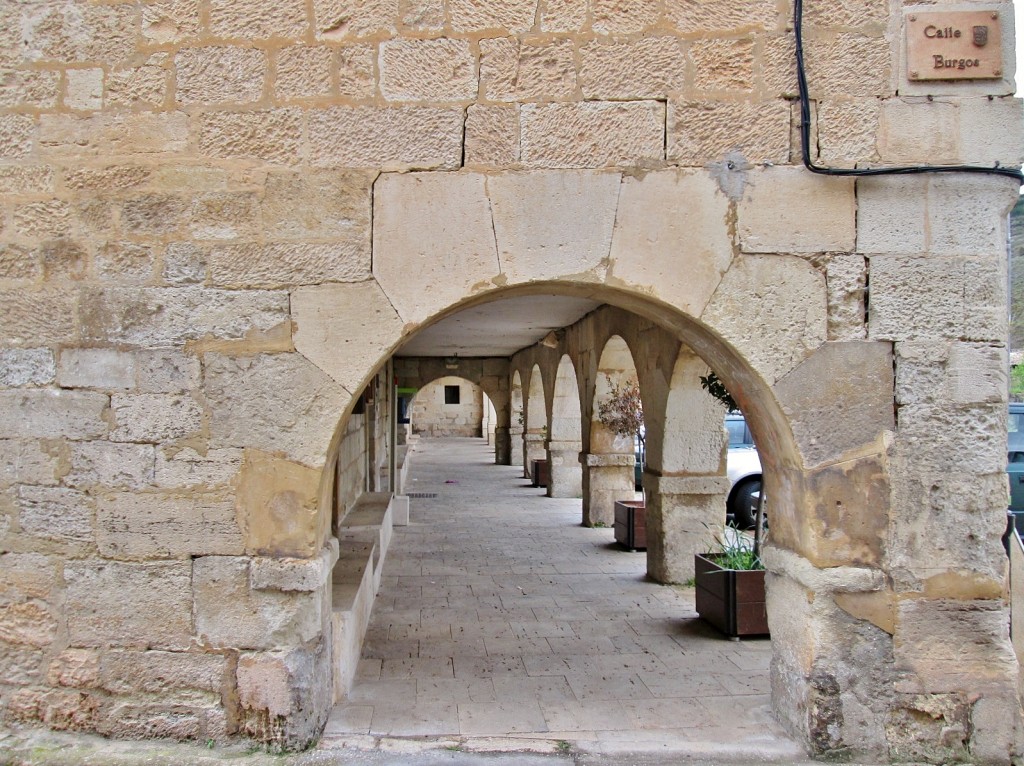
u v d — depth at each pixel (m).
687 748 3.30
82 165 3.33
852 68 3.38
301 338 3.29
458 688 4.04
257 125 3.32
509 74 3.35
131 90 3.33
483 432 29.72
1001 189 3.38
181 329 3.29
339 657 3.79
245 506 3.27
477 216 3.33
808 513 3.33
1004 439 3.37
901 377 3.35
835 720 3.26
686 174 3.35
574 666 4.43
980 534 3.34
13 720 3.28
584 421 10.26
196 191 3.31
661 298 3.34
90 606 3.27
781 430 3.42
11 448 3.30
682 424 6.53
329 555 3.41
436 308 3.33
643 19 3.36
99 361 3.29
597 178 3.34
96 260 3.31
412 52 3.33
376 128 3.32
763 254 3.36
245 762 3.12
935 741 3.29
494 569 7.18
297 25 3.32
